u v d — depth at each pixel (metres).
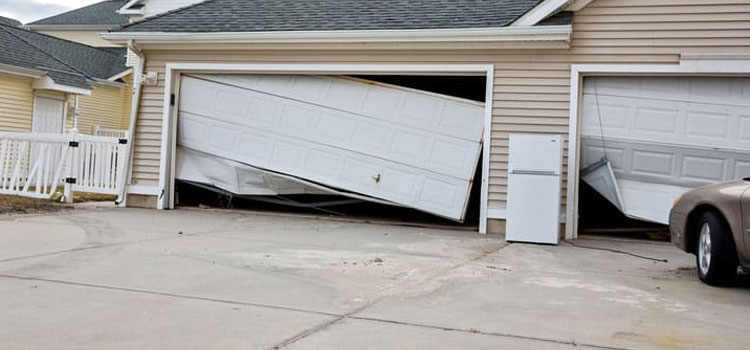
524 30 8.52
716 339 3.71
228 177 10.41
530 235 7.93
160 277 5.05
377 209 10.91
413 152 9.44
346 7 10.37
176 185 10.73
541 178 7.96
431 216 10.61
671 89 8.48
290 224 9.13
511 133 8.81
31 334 3.48
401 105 9.52
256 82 10.21
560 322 4.02
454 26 8.92
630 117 8.62
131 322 3.77
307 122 9.95
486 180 8.95
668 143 8.47
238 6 11.03
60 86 15.20
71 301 4.21
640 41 8.44
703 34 8.22
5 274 4.96
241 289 4.72
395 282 5.19
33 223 8.06
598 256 7.07
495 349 3.43
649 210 8.52
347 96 9.77
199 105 10.48
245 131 10.26
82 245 6.47
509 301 4.59
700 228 5.65
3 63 13.88
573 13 8.66
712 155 8.31
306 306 4.28
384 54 9.43
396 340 3.55
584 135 8.78
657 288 5.24
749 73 8.06
